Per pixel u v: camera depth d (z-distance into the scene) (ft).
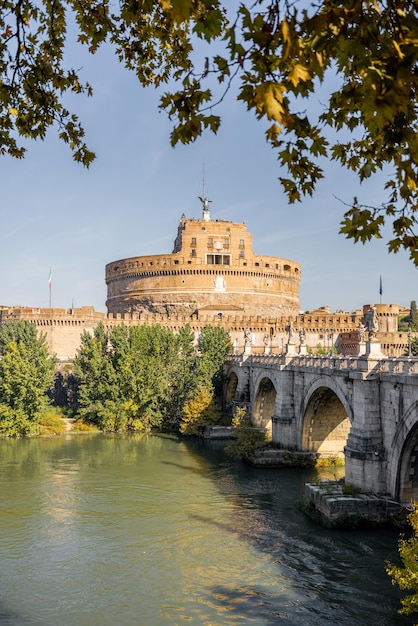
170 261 469.98
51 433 293.02
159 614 97.91
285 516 151.12
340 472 202.90
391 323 403.95
